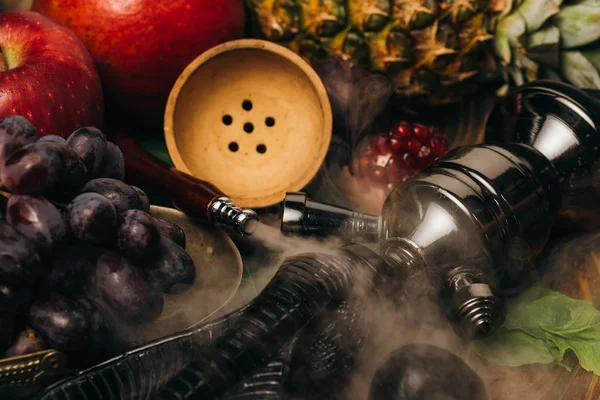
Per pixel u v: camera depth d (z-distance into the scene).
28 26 0.52
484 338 0.46
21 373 0.41
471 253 0.47
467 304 0.45
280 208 0.54
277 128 0.55
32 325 0.41
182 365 0.41
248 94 0.55
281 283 0.43
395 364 0.41
